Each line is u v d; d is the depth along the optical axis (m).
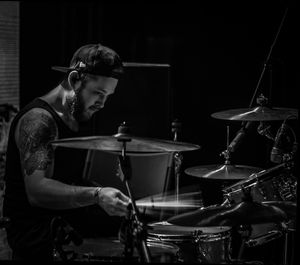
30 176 3.11
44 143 3.14
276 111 3.94
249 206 2.82
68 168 3.37
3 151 4.60
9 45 4.80
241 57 4.81
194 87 4.88
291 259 4.13
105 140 2.81
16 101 4.86
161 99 4.71
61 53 4.91
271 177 3.66
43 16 4.87
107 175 3.97
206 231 3.42
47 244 3.19
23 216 3.23
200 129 4.90
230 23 4.80
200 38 4.86
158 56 4.91
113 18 4.93
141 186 4.12
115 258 3.09
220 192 4.84
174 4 4.86
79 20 4.92
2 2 4.73
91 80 3.27
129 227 2.75
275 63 4.59
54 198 3.08
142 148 2.96
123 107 4.69
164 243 3.30
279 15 4.70
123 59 4.95
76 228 3.74
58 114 3.24
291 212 3.07
